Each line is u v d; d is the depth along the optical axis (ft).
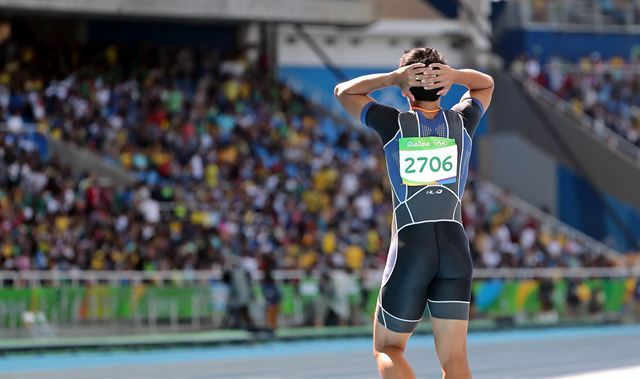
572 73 357.82
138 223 244.01
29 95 281.54
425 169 59.57
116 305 213.25
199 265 235.81
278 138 303.68
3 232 223.51
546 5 365.81
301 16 312.09
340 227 270.46
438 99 61.62
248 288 221.05
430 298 59.77
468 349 193.26
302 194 280.51
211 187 271.08
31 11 289.33
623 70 363.76
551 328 255.09
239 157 285.02
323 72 353.10
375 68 358.64
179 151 280.72
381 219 282.97
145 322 215.92
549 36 364.99
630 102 358.02
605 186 335.06
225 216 257.14
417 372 147.02
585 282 272.72
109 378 144.25
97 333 210.79
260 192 272.72
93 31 331.36
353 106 61.98
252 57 346.95
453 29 362.74
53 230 231.30
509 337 227.20
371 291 239.71
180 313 220.23
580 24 366.84
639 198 328.08
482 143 358.23
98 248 231.71
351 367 159.02
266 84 323.78
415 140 59.93
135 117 291.17
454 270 58.85
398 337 59.98
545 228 317.22
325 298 233.55
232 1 305.12
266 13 308.40
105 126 283.18
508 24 363.76
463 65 363.56
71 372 153.38
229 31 349.82
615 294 277.64
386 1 359.05
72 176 260.01
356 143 317.42
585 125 340.39
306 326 231.30
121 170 272.72
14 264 217.15
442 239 58.85
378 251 270.05
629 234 330.75
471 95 63.77
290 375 147.43
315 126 317.63
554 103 344.08
